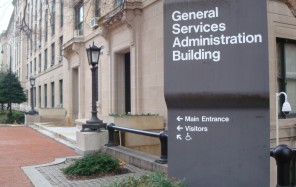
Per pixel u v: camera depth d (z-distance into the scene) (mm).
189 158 4738
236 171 4504
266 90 4332
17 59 52625
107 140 10523
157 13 12867
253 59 4391
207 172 4641
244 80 4430
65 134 15281
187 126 4762
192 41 4695
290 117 10953
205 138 4664
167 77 4816
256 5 4383
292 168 4648
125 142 11133
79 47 21281
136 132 8633
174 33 4801
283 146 4418
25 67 47625
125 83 16578
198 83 4648
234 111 4527
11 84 38000
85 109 21031
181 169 4773
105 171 7805
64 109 25047
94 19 18594
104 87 17750
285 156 4316
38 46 35969
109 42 16781
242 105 4484
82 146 10523
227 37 4512
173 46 4797
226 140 4559
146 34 13672
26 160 9922
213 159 4617
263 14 4363
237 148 4504
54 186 6859
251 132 4449
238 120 4508
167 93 4797
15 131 19688
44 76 34344
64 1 21156
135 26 14086
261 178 4391
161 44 12539
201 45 4648
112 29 16297
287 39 10898
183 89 4719
